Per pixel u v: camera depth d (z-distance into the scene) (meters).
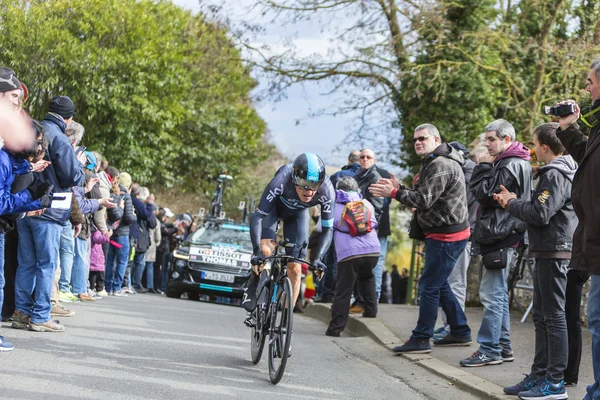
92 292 20.91
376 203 19.52
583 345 14.10
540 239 10.23
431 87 32.78
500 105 33.72
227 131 58.81
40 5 44.22
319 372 12.25
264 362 12.56
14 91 10.58
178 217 34.47
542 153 10.59
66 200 12.44
